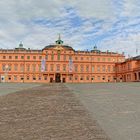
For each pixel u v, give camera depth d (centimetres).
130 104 1191
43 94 1975
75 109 1030
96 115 877
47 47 13275
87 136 582
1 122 760
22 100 1462
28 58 13150
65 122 751
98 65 13550
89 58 13462
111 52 13812
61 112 949
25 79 13112
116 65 13675
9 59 13088
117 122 746
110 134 602
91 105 1171
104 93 2045
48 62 13162
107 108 1059
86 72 13412
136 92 2114
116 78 13650
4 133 620
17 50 13175
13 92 2353
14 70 13088
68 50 13262
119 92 2153
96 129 653
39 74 13125
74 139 557
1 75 13038
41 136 586
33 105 1190
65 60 13212
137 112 938
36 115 885
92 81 13438
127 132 621
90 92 2220
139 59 12088
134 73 11969
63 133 612
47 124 723
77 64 13362
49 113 927
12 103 1298
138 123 730
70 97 1644
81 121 765
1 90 2834
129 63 12350
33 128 672
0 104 1255
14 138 573
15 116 866
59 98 1572
